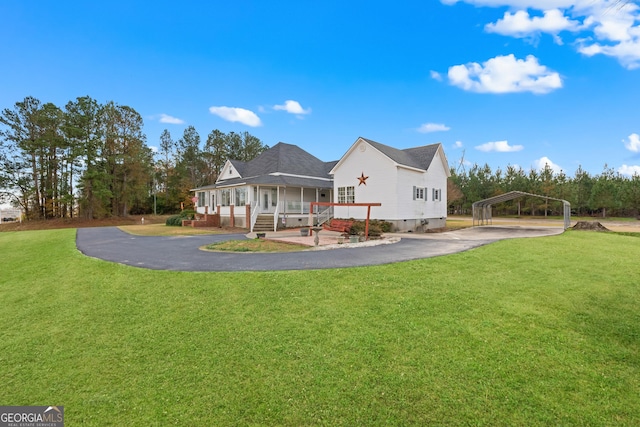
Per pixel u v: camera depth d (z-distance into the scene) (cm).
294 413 300
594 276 688
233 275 716
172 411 310
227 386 344
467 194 4678
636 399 305
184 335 461
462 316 488
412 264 800
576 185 4094
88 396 339
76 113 3547
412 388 328
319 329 460
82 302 606
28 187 3562
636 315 486
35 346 448
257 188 2331
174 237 1673
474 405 301
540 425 275
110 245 1321
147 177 4309
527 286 620
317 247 1171
